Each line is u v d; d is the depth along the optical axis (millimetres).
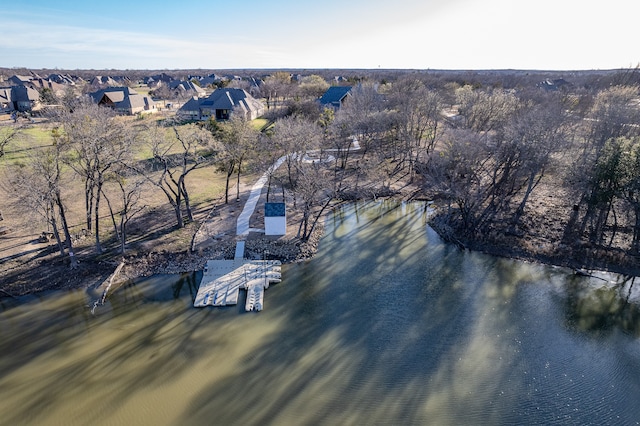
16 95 90188
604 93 69312
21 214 37406
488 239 38781
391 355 24844
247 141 46312
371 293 31141
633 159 34469
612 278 33250
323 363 24078
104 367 23484
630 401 21922
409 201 49969
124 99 87875
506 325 27797
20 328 26625
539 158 40062
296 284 32219
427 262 35812
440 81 117188
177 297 30312
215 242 37188
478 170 49531
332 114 72812
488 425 20312
